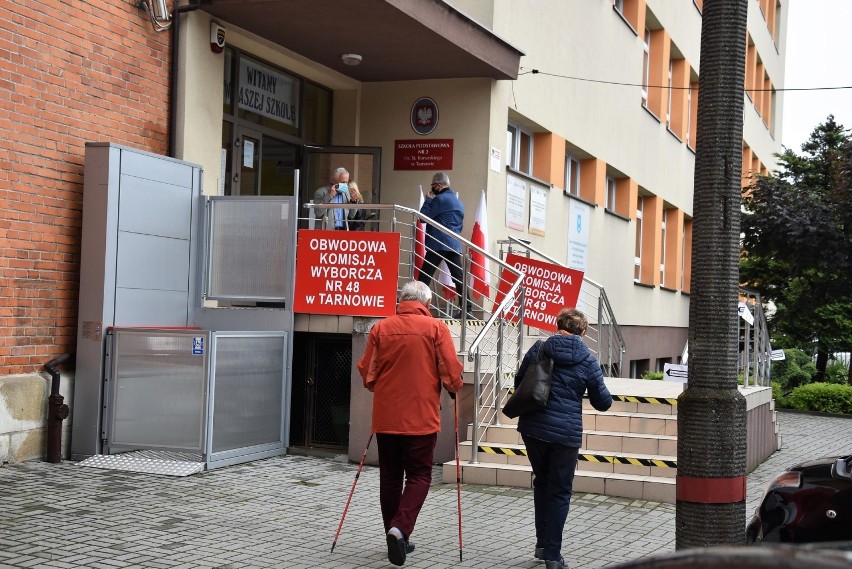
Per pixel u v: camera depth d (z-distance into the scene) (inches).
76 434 378.0
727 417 231.3
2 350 357.4
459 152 549.3
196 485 343.6
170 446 373.7
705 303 234.4
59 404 369.1
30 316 367.6
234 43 477.4
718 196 234.5
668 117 1012.5
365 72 544.1
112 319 379.9
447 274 475.8
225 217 421.7
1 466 354.9
